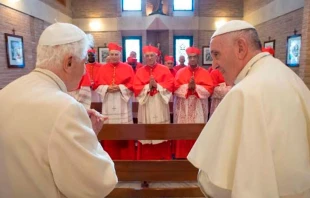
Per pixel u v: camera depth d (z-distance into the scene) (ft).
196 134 7.77
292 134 2.61
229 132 2.73
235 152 2.70
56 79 2.81
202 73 10.81
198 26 29.53
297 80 3.01
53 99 2.55
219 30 3.16
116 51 11.00
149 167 7.86
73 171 2.43
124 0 29.76
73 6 29.66
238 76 3.16
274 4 21.33
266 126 2.57
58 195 2.49
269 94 2.69
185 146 10.42
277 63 3.05
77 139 2.45
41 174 2.43
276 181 2.56
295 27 18.08
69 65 2.86
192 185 9.39
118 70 10.87
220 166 2.71
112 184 2.67
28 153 2.42
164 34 30.32
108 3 29.50
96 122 3.80
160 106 10.21
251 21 26.84
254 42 3.08
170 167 7.82
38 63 2.87
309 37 14.38
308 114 2.77
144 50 10.87
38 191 2.47
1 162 2.51
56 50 2.77
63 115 2.45
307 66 14.55
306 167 2.69
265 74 2.86
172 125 7.76
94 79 11.76
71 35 2.84
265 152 2.52
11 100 2.60
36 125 2.43
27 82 2.73
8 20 16.37
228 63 3.16
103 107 10.48
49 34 2.81
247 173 2.51
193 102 10.44
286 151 2.58
